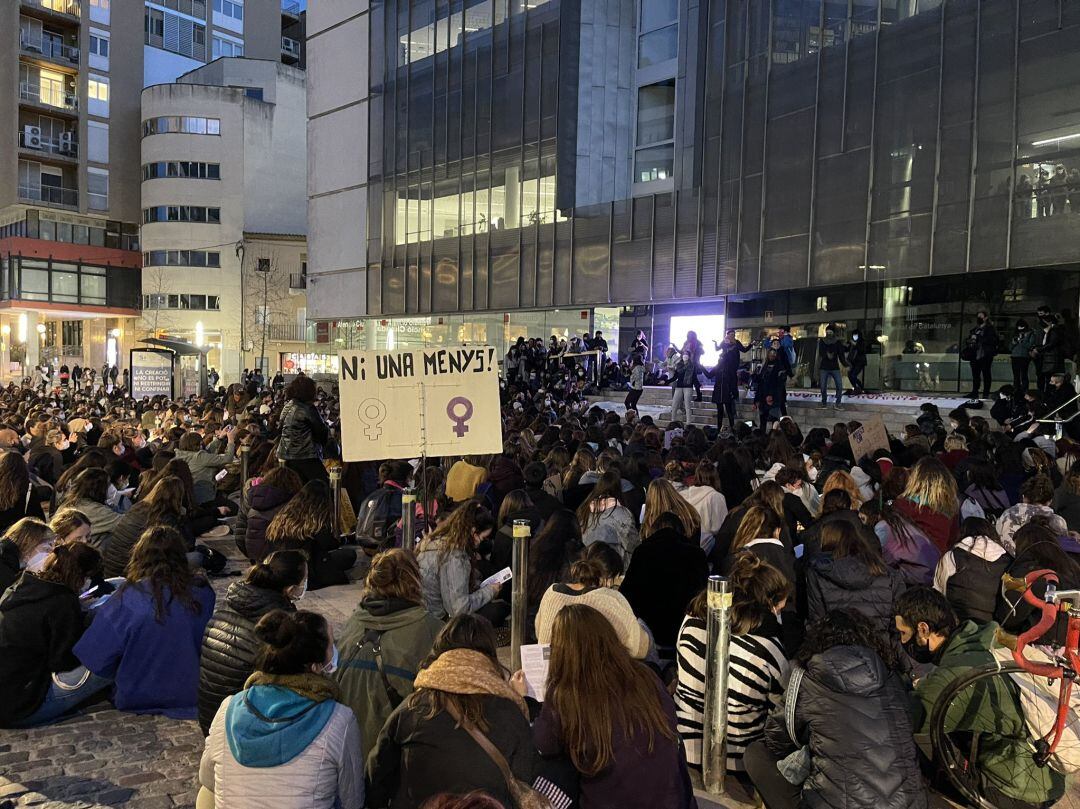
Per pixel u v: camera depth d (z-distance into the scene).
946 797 4.50
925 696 4.46
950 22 19.17
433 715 3.18
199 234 62.28
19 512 8.12
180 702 5.67
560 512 6.73
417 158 36.53
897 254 20.27
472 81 33.72
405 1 36.88
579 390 26.23
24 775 4.81
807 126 22.25
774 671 4.59
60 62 62.31
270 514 8.52
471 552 6.40
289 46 80.25
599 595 4.55
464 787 3.03
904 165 20.12
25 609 5.35
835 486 7.06
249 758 3.18
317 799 3.21
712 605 4.43
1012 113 18.08
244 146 63.19
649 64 28.53
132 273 66.25
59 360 66.25
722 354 18.14
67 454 14.03
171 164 62.34
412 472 9.99
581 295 29.50
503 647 6.94
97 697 5.86
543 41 30.56
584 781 3.32
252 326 62.66
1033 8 17.72
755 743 4.16
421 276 36.44
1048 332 17.03
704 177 25.27
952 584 5.31
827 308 25.67
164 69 68.38
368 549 9.80
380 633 4.32
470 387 7.04
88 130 63.53
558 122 29.03
